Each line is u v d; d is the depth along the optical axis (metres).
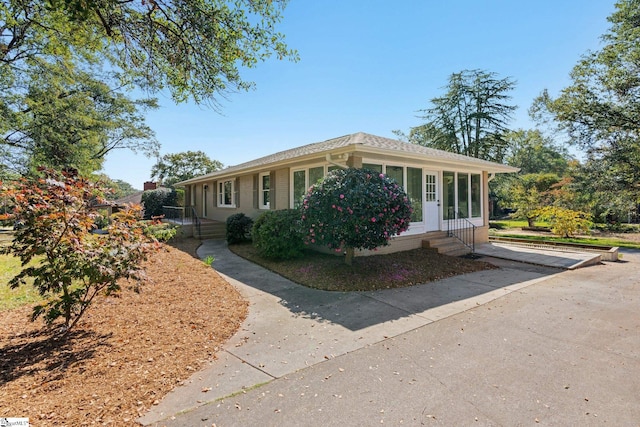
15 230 3.64
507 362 3.31
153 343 3.72
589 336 3.97
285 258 8.41
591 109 14.89
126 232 4.15
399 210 6.77
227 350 3.64
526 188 20.06
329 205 6.64
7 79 10.88
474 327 4.29
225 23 4.92
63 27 5.52
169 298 5.39
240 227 11.35
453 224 11.02
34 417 2.37
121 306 4.93
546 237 14.30
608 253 9.30
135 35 4.80
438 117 25.47
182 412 2.50
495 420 2.39
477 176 12.10
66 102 12.02
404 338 3.94
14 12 5.84
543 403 2.60
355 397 2.71
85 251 3.74
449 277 7.16
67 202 3.86
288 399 2.68
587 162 15.66
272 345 3.77
